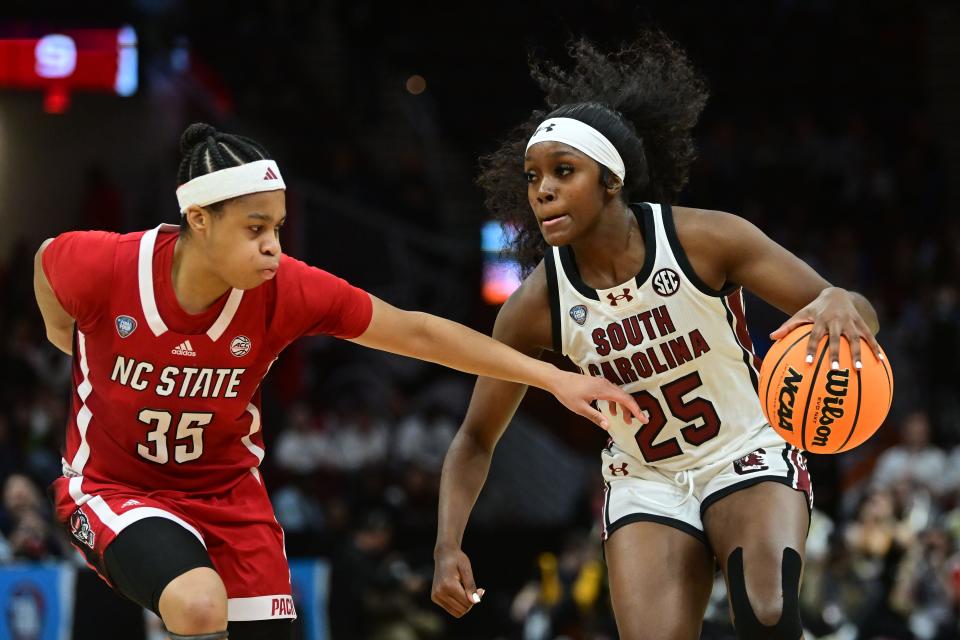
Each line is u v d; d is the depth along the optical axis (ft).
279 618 38.68
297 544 100.17
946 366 144.77
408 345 38.78
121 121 162.81
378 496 121.70
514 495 150.82
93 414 37.93
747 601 36.96
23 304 142.82
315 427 137.18
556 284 41.34
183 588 34.27
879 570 97.81
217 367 37.11
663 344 40.37
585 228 39.55
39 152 160.25
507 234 45.50
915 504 107.96
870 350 36.47
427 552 118.32
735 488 40.06
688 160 44.83
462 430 43.68
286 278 37.70
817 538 95.14
